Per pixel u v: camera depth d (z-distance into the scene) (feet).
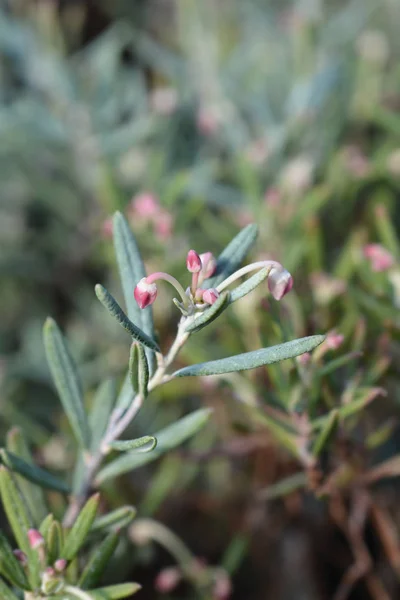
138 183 1.39
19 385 1.34
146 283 0.74
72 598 0.78
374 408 1.10
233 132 1.42
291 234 1.12
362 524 1.00
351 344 0.95
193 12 1.52
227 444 1.02
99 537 0.87
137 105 1.50
